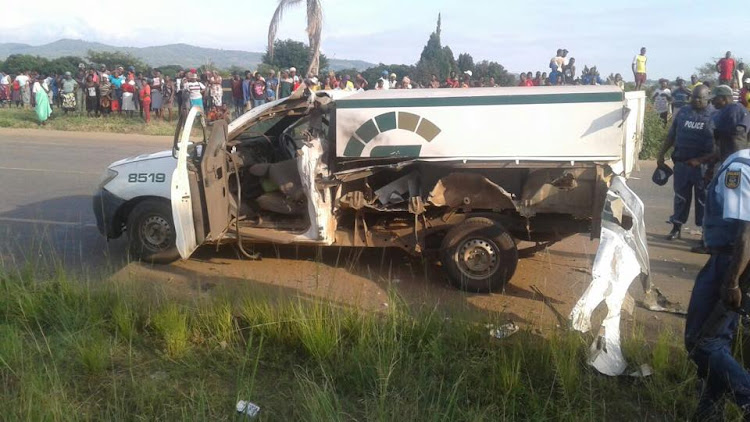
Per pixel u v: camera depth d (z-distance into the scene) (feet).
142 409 12.58
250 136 23.67
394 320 15.11
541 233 21.34
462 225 19.99
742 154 11.96
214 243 22.06
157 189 21.90
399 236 20.95
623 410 13.16
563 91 19.56
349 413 12.79
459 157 19.90
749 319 13.21
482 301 19.52
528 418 12.55
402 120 20.17
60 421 11.71
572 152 19.25
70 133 63.05
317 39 52.29
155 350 15.06
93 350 14.19
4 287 17.51
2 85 89.40
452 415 12.18
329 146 21.27
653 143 54.08
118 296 16.98
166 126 67.46
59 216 28.73
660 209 33.14
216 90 67.72
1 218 28.22
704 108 25.16
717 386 12.55
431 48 137.08
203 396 12.86
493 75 97.55
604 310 15.17
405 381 13.43
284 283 20.51
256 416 12.53
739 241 11.42
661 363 14.21
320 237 20.53
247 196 22.43
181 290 19.60
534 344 14.75
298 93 21.94
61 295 17.03
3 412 11.84
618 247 15.33
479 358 14.29
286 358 14.73
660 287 21.27
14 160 44.83
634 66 74.02
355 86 67.15
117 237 23.17
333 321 15.39
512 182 20.22
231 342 15.40
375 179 21.24
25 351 14.56
